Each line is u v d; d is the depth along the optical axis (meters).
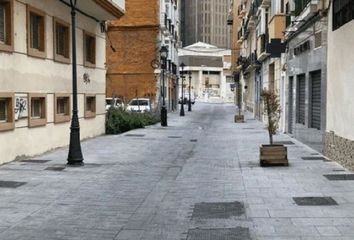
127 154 15.58
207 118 41.72
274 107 13.35
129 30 44.50
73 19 12.66
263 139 20.95
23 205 8.34
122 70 44.78
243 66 55.41
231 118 41.88
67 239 6.46
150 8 44.12
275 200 8.58
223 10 131.12
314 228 6.77
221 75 122.31
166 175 11.49
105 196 9.12
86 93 20.17
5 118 13.15
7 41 13.08
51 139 15.98
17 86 13.52
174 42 57.81
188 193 9.40
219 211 7.91
